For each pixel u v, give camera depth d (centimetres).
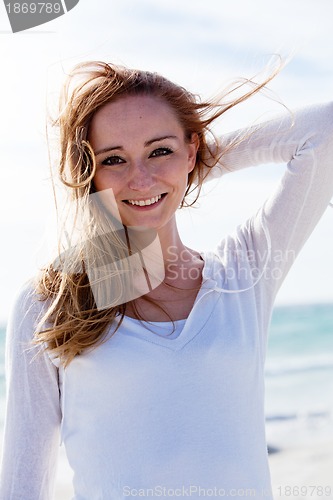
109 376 158
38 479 164
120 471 155
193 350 160
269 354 1483
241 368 163
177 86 175
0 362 1197
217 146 188
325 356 1433
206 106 182
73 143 168
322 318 1590
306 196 180
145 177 164
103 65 169
